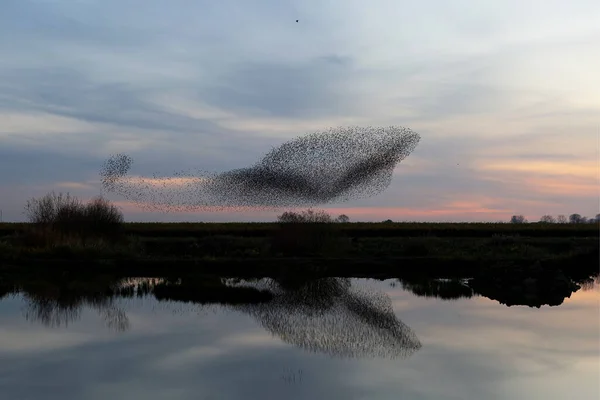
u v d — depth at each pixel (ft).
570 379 37.99
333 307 64.95
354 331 51.88
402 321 56.75
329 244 104.63
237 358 42.73
